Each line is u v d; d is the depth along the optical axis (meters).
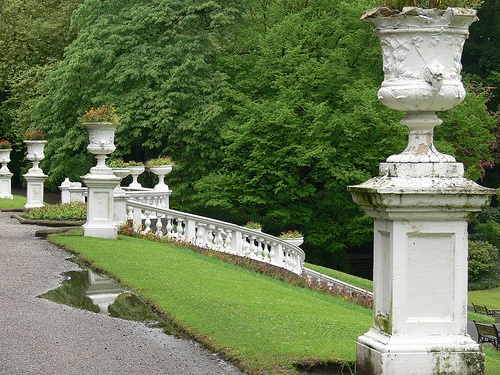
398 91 6.46
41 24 46.69
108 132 16.89
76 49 36.16
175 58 34.59
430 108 6.50
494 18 42.00
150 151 37.19
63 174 38.16
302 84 30.98
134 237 18.05
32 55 47.16
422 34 6.42
